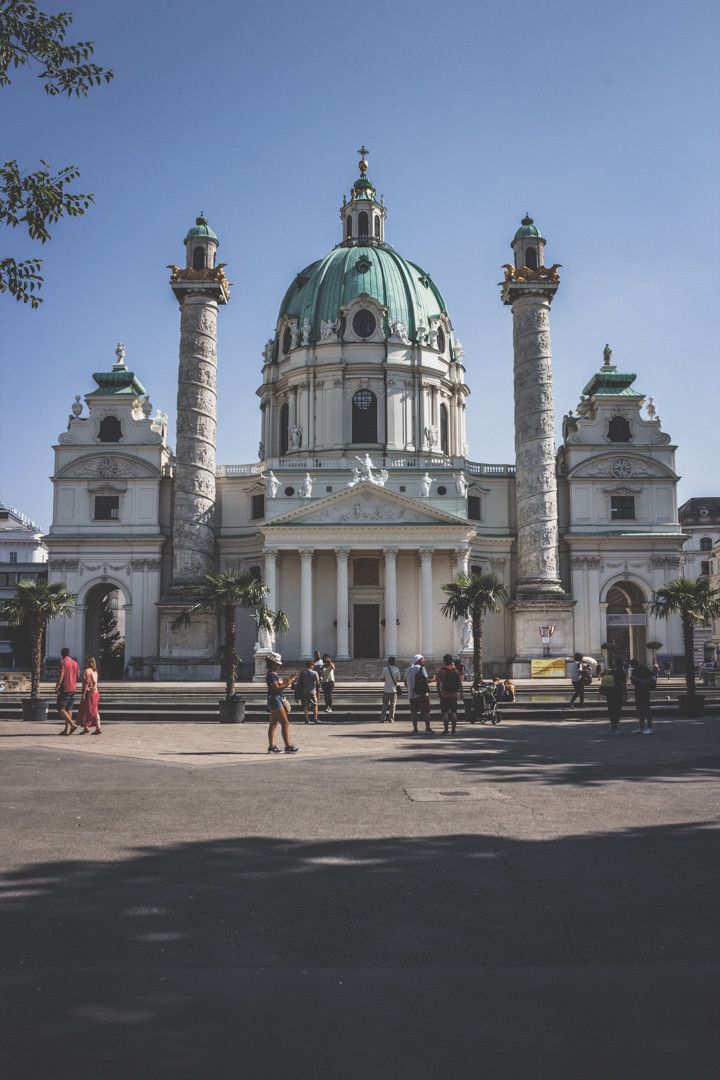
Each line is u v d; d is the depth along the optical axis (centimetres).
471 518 8150
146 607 7756
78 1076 568
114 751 2423
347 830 1309
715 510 12650
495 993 697
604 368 8475
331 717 3584
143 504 7894
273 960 770
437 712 3725
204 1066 581
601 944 809
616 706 2995
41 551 13612
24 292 1781
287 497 7638
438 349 8988
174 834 1282
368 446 8512
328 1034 627
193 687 5588
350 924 868
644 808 1479
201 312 7600
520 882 1019
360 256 9100
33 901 944
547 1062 587
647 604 7862
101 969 748
